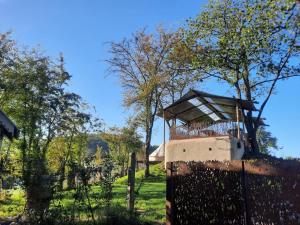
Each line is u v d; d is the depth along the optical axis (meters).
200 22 33.12
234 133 28.23
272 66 31.41
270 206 11.05
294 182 10.70
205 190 12.52
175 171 13.31
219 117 32.38
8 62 22.98
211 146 27.61
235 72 33.06
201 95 27.12
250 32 30.00
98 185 12.57
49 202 11.49
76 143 24.75
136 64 39.66
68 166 12.52
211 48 33.00
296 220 10.50
